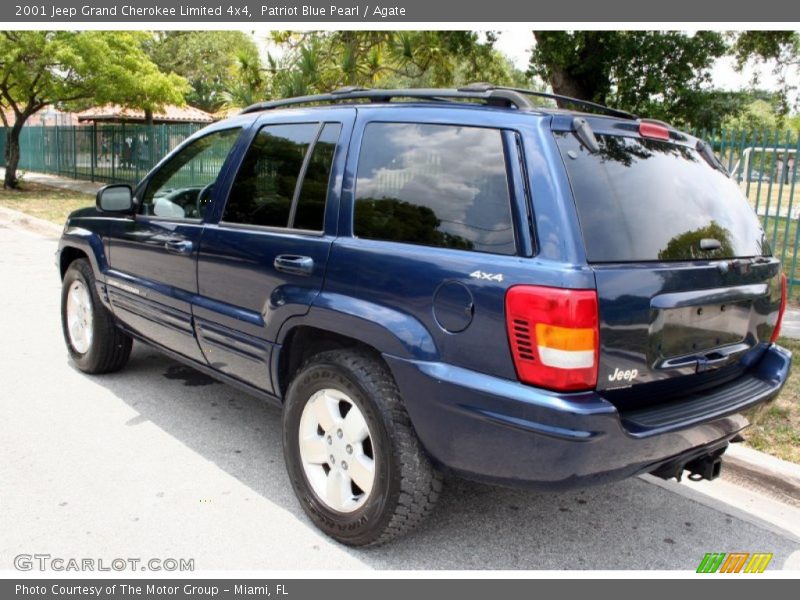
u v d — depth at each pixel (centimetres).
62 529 321
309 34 1305
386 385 290
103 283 483
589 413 243
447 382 267
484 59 1389
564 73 1335
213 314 380
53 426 432
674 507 366
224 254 372
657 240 274
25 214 1530
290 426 329
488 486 381
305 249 326
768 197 858
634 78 1295
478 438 264
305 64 1222
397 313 285
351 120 332
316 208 332
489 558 313
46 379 514
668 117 1315
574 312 242
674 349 276
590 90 1344
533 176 260
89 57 1872
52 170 2845
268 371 352
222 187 390
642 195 279
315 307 313
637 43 1238
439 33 1274
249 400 488
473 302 262
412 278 281
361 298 299
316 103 421
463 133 287
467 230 273
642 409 277
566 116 273
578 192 259
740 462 395
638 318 258
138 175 2259
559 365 244
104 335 500
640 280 259
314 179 338
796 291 877
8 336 620
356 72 1275
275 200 356
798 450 404
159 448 407
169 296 414
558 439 245
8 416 445
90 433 424
